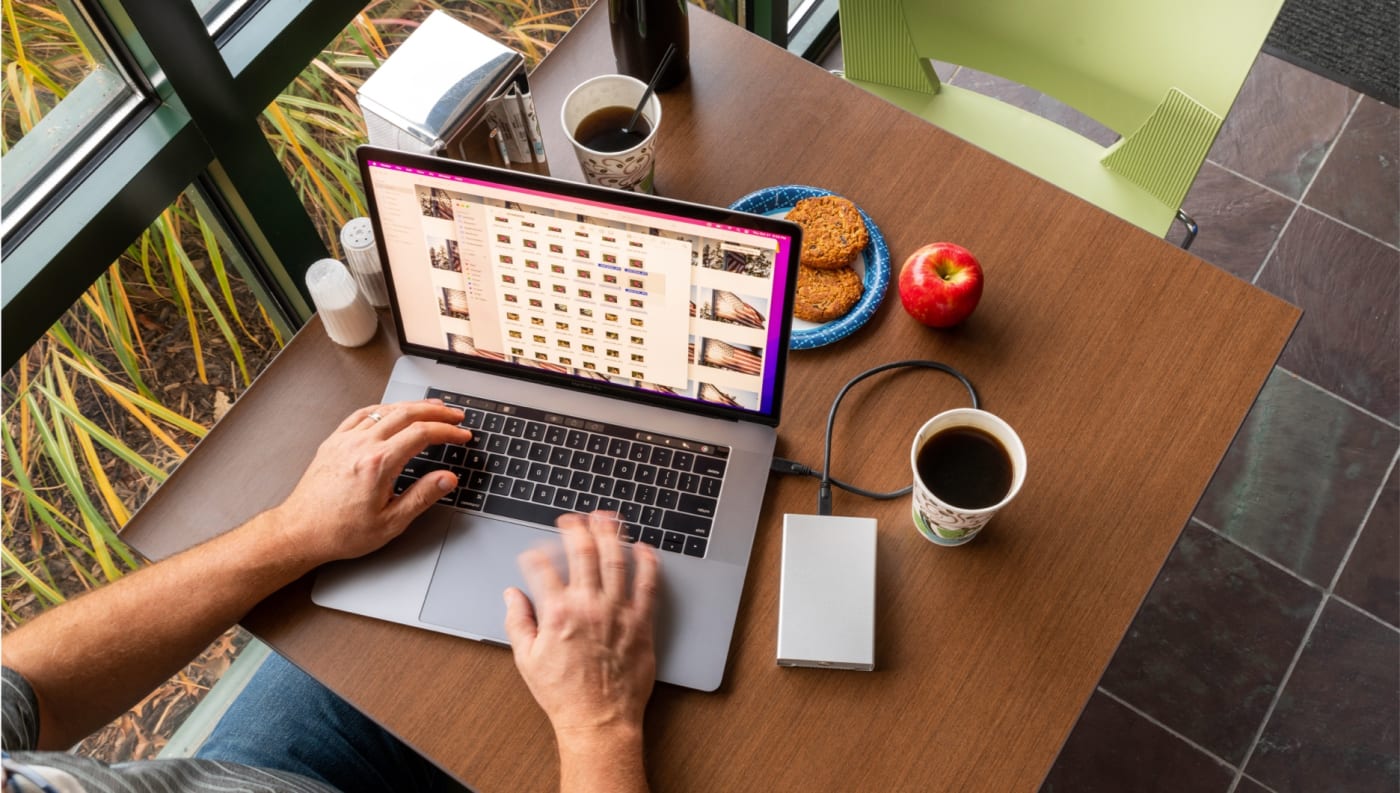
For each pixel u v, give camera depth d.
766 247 0.89
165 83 1.04
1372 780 1.61
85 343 1.23
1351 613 1.73
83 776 0.81
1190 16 1.26
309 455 1.08
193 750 1.57
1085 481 1.01
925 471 0.95
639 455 1.03
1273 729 1.65
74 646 0.91
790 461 1.03
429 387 1.08
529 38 1.63
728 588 0.97
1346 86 2.13
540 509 1.01
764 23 1.96
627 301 0.97
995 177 1.18
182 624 0.94
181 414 1.38
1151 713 1.67
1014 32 1.42
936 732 0.91
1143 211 1.43
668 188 1.19
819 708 0.92
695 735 0.92
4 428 1.24
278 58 1.15
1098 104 1.43
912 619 0.96
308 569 0.98
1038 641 0.94
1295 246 1.99
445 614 0.97
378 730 1.23
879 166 1.19
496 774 0.91
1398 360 1.90
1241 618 1.73
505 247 0.97
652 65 1.22
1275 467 1.83
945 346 1.09
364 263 1.08
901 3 1.45
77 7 0.97
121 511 1.41
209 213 1.23
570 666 0.90
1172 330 1.08
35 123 1.04
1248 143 2.08
